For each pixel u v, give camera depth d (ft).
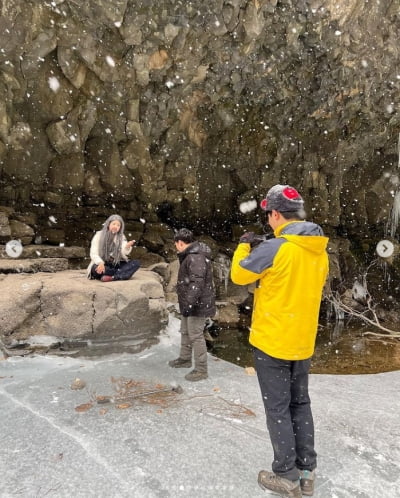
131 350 15.60
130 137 28.60
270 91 31.12
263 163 36.88
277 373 7.09
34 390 11.69
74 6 20.35
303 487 7.25
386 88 32.48
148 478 7.60
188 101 29.63
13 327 14.29
